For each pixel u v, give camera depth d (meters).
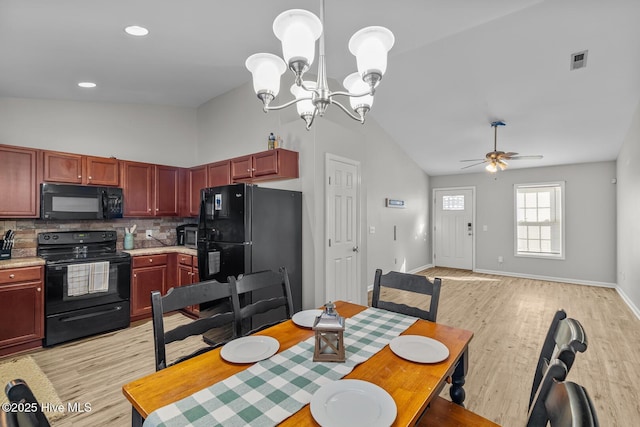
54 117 3.45
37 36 2.15
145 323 3.49
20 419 0.56
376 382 1.06
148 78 3.19
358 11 2.37
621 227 4.97
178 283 3.75
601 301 4.54
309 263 3.18
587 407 0.59
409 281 1.81
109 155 3.84
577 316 3.87
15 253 3.14
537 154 5.50
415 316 1.75
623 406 2.05
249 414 0.89
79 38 2.24
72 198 3.27
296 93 1.76
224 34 2.43
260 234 2.82
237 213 2.75
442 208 7.41
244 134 3.81
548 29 2.79
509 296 4.79
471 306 4.26
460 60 3.43
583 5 2.48
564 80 3.46
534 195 6.36
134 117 4.05
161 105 4.29
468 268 7.05
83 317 3.05
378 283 1.93
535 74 3.44
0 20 1.92
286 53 1.21
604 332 3.35
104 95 3.53
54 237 3.29
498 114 4.36
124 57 2.64
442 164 6.64
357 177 3.81
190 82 3.49
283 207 3.04
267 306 1.80
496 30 2.88
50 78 2.87
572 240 5.89
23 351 2.76
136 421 1.03
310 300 3.16
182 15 2.12
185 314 3.79
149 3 1.94
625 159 4.58
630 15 2.54
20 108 3.24
